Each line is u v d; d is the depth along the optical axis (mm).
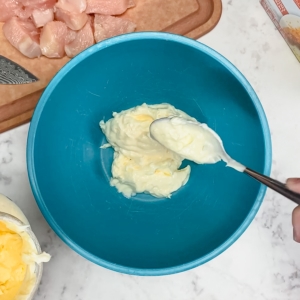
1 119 828
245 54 873
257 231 849
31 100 843
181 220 804
